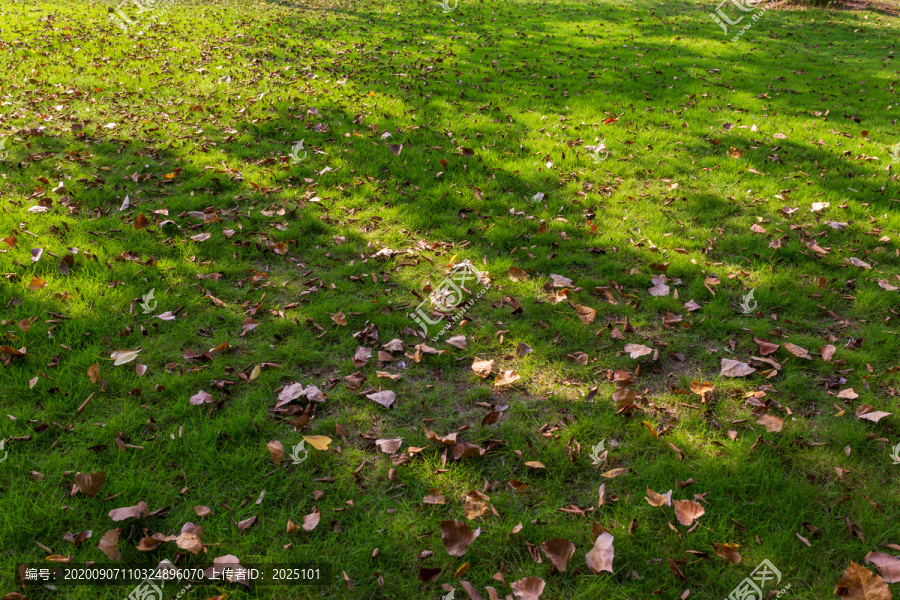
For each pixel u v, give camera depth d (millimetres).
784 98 8789
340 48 10961
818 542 2406
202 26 12328
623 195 5516
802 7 17641
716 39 13008
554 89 8906
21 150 5762
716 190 5668
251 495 2572
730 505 2549
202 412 2975
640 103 8305
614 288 4113
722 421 3023
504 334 3652
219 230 4637
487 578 2270
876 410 3072
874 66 11031
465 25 13625
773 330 3689
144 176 5375
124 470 2629
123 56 9562
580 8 16547
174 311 3650
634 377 3336
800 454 2830
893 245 4715
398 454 2791
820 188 5707
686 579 2266
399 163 6020
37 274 3912
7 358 3160
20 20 11727
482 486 2672
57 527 2379
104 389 3033
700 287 4109
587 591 2221
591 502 2596
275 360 3369
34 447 2736
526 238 4730
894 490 2650
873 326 3785
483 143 6641
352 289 4051
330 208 5137
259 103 7543
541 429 2965
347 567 2297
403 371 3352
